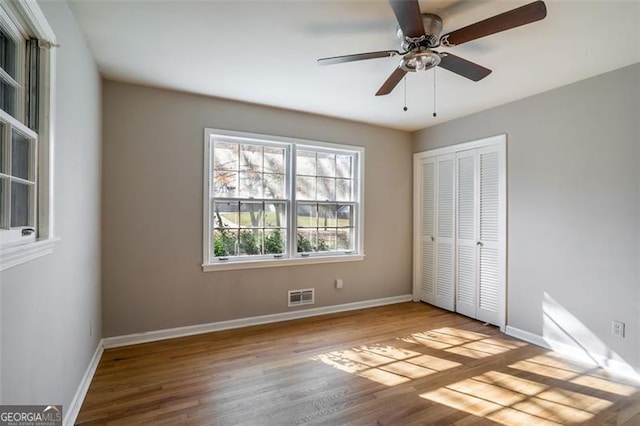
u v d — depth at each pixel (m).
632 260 2.43
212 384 2.23
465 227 3.83
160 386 2.20
